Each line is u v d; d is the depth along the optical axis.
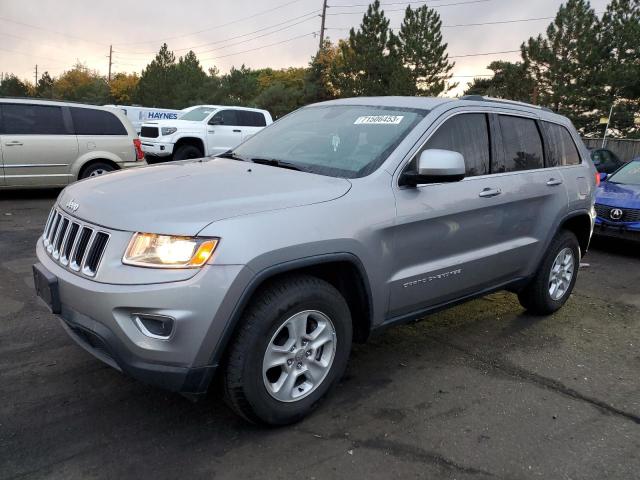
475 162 4.02
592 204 5.27
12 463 2.66
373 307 3.33
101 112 10.59
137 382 3.48
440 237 3.65
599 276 6.91
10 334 4.13
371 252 3.20
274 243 2.75
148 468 2.68
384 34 40.06
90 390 3.37
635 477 2.80
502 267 4.27
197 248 2.59
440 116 3.80
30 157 9.80
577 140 5.33
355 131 3.85
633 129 34.03
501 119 4.35
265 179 3.26
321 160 3.67
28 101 9.86
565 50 34.84
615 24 33.34
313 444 2.93
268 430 3.04
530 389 3.70
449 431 3.13
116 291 2.57
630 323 5.14
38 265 3.13
